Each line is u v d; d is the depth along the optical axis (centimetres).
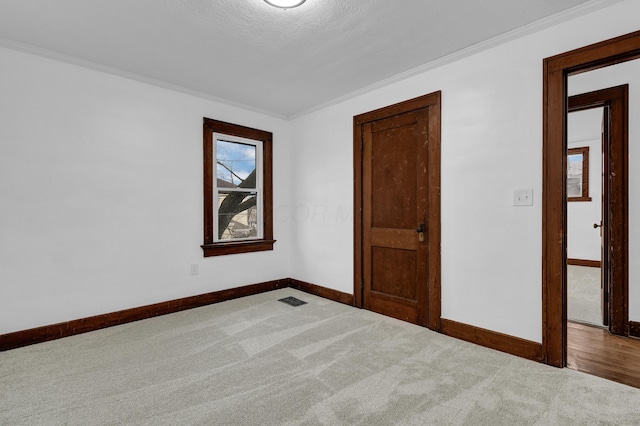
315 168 383
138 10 194
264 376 193
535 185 211
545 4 188
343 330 267
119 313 281
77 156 261
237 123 368
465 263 246
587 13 190
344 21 205
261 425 149
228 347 234
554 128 203
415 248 282
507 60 222
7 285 232
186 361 212
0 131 229
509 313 223
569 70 200
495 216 230
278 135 411
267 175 399
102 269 273
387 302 305
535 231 212
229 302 349
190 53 249
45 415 156
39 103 244
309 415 156
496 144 229
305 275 397
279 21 205
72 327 256
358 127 330
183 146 323
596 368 202
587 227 536
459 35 222
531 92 212
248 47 239
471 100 242
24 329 238
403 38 226
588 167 533
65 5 188
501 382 186
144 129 297
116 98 280
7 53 231
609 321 262
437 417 155
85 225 265
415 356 219
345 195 346
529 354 213
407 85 286
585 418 154
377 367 204
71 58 254
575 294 369
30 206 241
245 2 185
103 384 184
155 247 304
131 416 155
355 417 155
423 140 276
